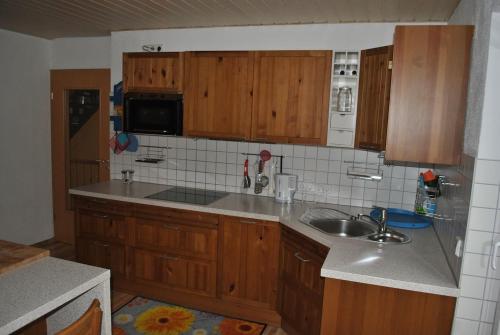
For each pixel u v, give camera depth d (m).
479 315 1.66
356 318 1.82
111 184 3.58
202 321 2.86
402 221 2.60
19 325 1.24
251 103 2.92
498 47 1.51
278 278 2.75
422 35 1.92
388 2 2.37
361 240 2.22
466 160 1.76
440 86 1.92
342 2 2.41
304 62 2.77
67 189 4.20
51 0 2.58
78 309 1.70
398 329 1.78
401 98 1.97
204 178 3.50
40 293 1.42
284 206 2.96
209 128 3.06
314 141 2.82
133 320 2.84
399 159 2.01
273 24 3.05
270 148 3.24
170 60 3.08
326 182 3.12
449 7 2.40
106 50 3.84
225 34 3.21
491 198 1.59
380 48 2.42
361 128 2.65
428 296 1.72
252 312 2.88
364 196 3.02
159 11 2.79
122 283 3.25
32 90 3.94
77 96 4.02
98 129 3.95
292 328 2.63
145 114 3.16
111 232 3.20
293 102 2.82
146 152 3.66
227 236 2.84
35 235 4.13
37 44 3.93
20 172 3.90
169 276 3.05
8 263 1.62
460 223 1.76
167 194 3.24
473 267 1.64
